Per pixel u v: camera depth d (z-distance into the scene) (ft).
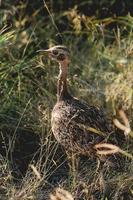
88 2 56.44
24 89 47.44
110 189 39.91
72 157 41.22
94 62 51.88
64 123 41.45
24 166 43.50
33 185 39.78
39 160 41.63
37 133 45.16
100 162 40.91
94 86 48.75
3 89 46.60
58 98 42.96
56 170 43.11
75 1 56.70
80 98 47.24
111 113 45.73
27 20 54.19
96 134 40.75
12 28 51.55
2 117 45.42
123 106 45.21
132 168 40.47
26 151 44.52
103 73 49.32
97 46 51.80
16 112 46.06
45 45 52.85
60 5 56.44
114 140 40.88
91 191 40.06
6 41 47.91
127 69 46.73
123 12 56.80
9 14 51.98
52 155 44.04
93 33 50.67
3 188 40.50
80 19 50.88
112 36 53.52
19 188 40.52
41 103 46.52
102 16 56.80
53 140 44.50
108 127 41.39
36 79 47.91
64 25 55.26
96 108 42.68
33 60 48.37
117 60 46.47
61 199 37.42
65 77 43.11
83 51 53.83
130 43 48.37
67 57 43.55
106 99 45.03
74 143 41.32
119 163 39.99
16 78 47.57
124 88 45.62
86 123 41.14
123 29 51.21
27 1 54.90
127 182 40.06
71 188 40.37
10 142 42.29
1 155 42.45
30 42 50.88
